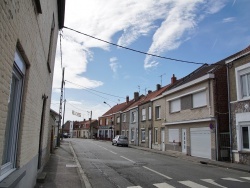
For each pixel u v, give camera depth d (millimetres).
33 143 7426
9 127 4969
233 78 18828
